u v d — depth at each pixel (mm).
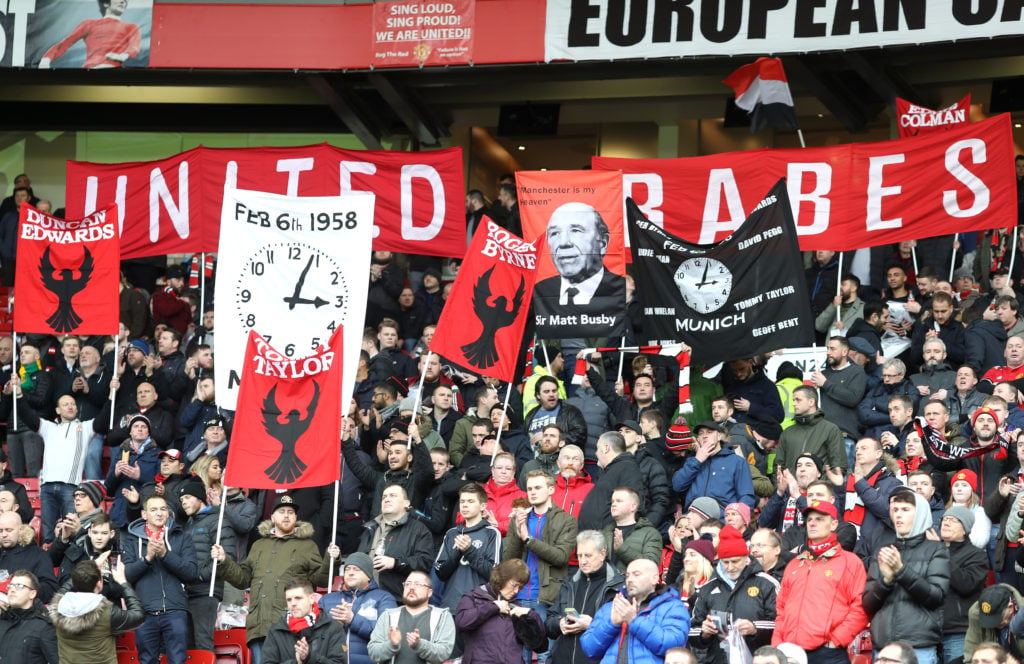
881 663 25359
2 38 60094
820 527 29422
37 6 60094
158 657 34562
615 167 46438
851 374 42625
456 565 34312
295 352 36719
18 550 35688
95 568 33094
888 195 45406
